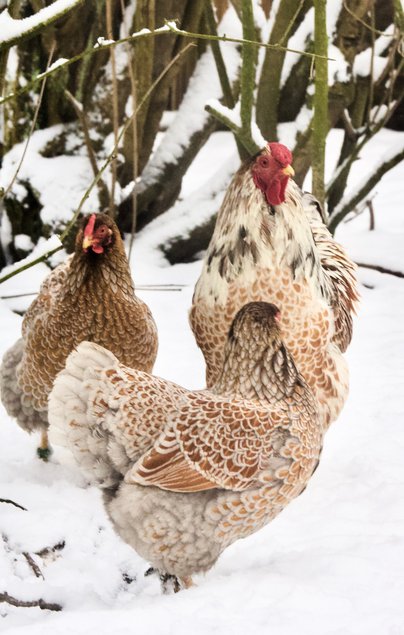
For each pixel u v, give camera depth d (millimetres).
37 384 2305
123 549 2121
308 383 2244
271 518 1998
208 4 3154
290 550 2047
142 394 1933
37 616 1886
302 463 1977
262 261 2180
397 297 3197
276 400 1988
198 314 2279
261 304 2021
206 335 2283
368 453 2387
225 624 1787
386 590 1877
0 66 1976
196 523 1917
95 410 1908
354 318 3074
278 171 2143
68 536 2105
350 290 2477
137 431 1914
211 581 1937
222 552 2082
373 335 2975
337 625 1787
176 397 1967
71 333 2242
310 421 2002
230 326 2113
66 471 2367
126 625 1785
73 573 2018
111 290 2234
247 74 2777
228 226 2211
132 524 1917
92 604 1939
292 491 1985
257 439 1933
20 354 2357
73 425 1911
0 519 2105
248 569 1995
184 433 1913
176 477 1897
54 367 2271
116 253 2236
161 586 2012
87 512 2201
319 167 2920
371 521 2141
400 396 2623
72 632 1762
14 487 2250
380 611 1820
